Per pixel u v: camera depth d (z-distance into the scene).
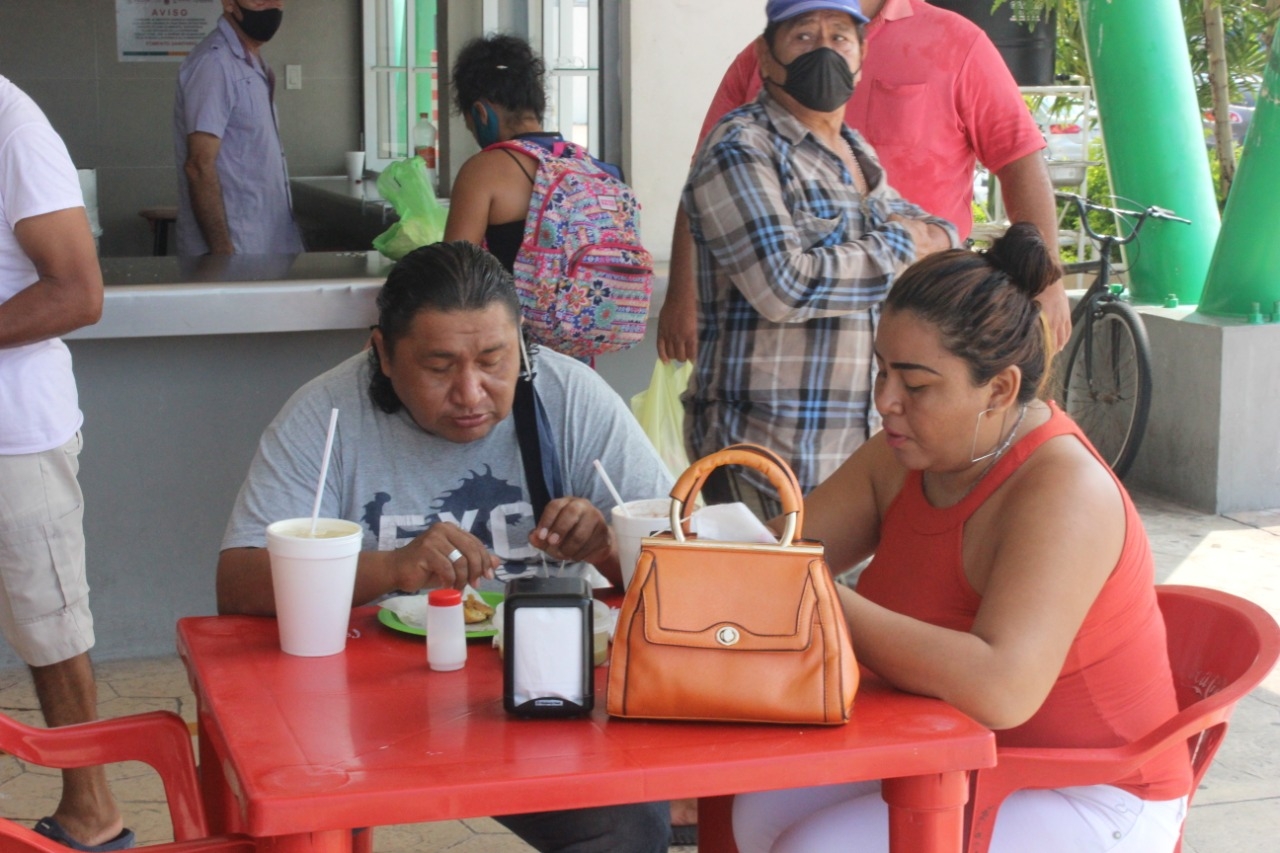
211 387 3.79
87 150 7.65
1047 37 7.07
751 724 1.47
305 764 1.36
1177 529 5.19
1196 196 5.88
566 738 1.43
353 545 1.71
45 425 2.55
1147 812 1.76
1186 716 1.68
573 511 1.97
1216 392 5.32
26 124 2.43
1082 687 1.77
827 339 2.61
